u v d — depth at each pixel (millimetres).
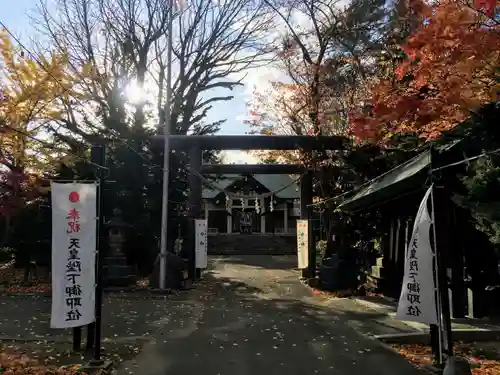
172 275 16812
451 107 6508
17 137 13672
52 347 8094
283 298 15102
